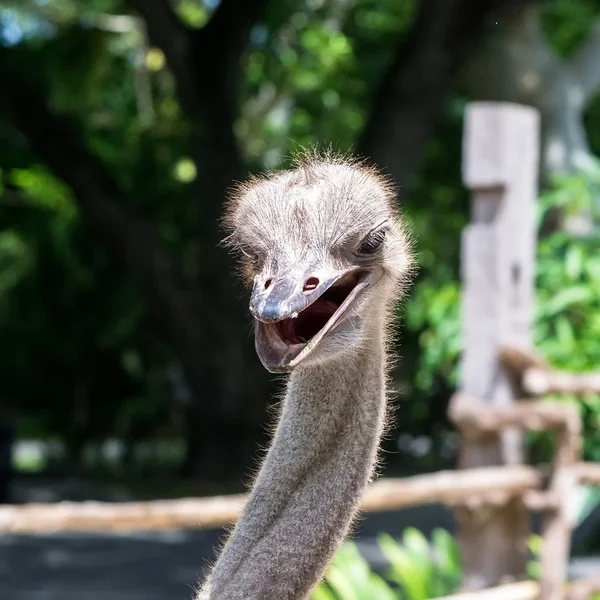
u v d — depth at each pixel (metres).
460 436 2.39
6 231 8.56
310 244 1.09
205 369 6.77
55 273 8.68
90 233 8.36
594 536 4.09
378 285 1.12
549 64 6.41
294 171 1.18
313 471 1.08
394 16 7.52
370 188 1.14
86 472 8.03
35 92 6.35
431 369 4.16
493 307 2.36
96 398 9.19
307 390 1.08
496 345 2.35
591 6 7.52
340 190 1.12
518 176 2.37
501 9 5.82
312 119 7.61
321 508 1.06
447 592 2.47
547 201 3.64
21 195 7.98
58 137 6.42
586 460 3.24
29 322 8.84
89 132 7.52
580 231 3.74
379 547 4.54
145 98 7.55
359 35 7.61
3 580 3.95
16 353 8.98
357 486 1.07
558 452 2.26
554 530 2.24
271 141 7.90
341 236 1.10
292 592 1.04
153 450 9.77
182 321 6.69
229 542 1.08
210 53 6.26
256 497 1.08
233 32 6.24
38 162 7.29
